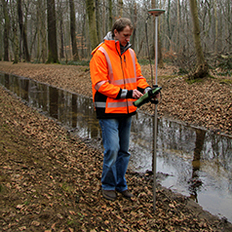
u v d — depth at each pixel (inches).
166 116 278.1
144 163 161.0
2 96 350.6
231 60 490.0
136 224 95.4
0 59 1707.7
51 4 912.9
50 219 86.7
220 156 172.1
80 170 138.1
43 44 1162.0
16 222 81.4
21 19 1219.9
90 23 562.9
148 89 104.6
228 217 107.3
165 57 1003.3
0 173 108.3
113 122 101.8
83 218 92.7
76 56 1077.1
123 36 96.2
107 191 109.7
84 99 382.3
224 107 257.9
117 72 99.4
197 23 364.8
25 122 228.1
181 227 97.4
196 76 377.4
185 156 172.6
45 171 125.6
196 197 123.0
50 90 462.9
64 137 205.8
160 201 114.8
